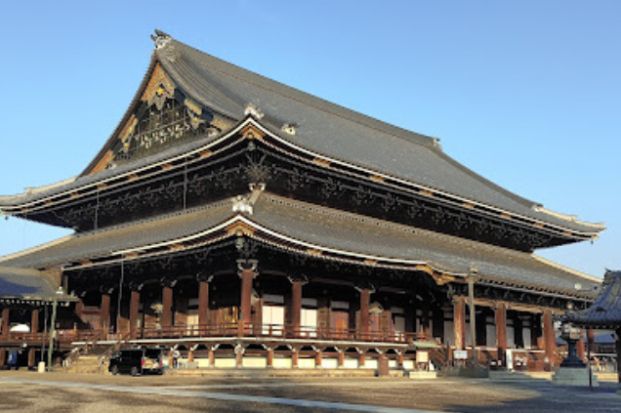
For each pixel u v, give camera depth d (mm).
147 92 76875
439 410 26969
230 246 53312
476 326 78250
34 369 61188
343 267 60031
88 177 80562
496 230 86188
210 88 74312
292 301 57125
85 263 66062
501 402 32031
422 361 63312
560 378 51750
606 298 40812
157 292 67188
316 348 55406
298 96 92250
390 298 67500
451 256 71500
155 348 51750
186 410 25328
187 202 68188
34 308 65875
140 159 76938
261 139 55719
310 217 62719
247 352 52062
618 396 36906
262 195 60906
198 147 59500
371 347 59219
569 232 91812
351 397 32688
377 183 66625
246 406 27094
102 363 56188
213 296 60938
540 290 74438
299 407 27156
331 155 60938
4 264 78375
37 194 82250
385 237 67875
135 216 75062
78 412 24656
